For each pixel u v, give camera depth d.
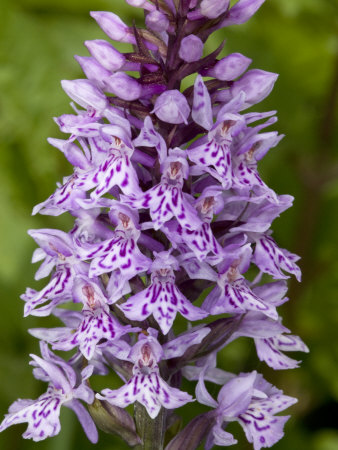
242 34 0.26
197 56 0.15
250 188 0.16
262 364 0.26
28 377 0.26
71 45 0.26
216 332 0.16
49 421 0.16
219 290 0.16
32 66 0.26
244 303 0.16
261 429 0.17
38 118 0.26
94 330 0.16
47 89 0.26
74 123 0.16
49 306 0.16
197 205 0.16
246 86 0.16
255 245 0.17
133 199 0.15
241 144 0.16
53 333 0.17
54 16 0.26
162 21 0.15
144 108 0.16
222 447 0.25
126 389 0.16
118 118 0.15
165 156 0.15
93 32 0.26
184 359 0.16
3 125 0.26
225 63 0.16
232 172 0.16
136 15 0.25
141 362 0.16
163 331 0.15
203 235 0.15
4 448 0.25
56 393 0.17
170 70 0.16
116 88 0.15
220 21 0.15
